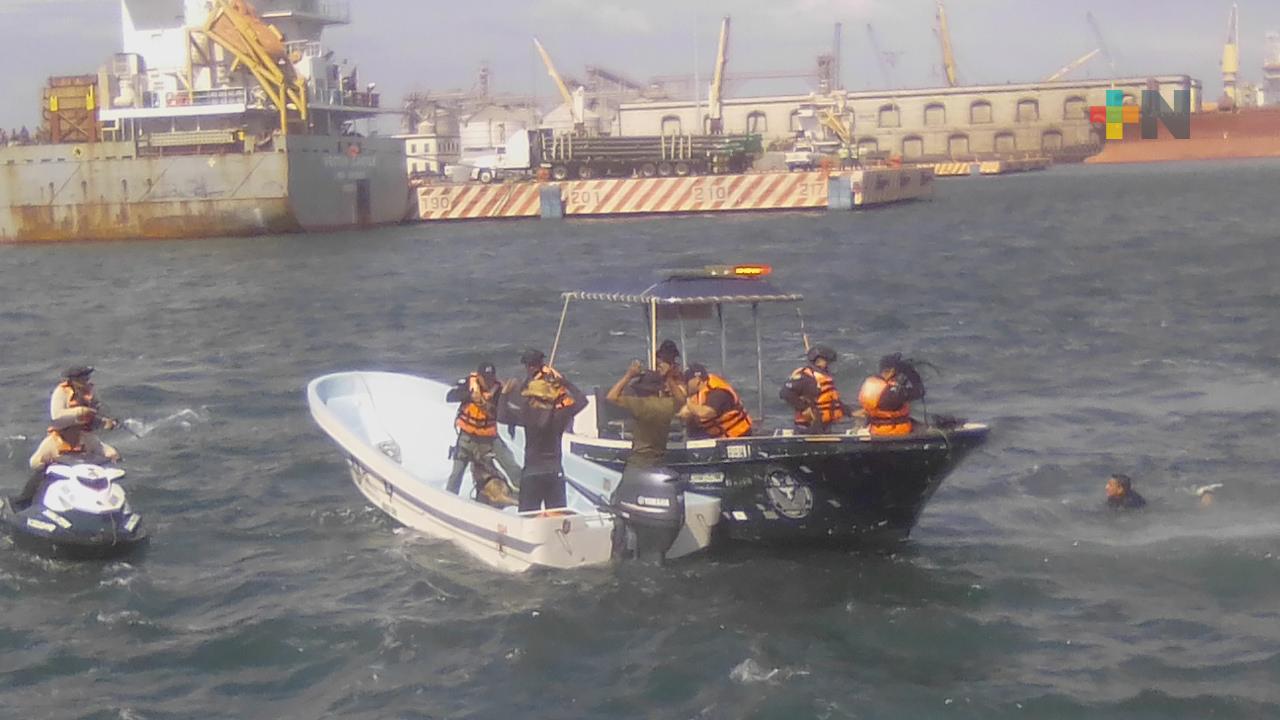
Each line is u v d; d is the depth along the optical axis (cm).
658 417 1344
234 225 7150
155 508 1642
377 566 1396
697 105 13288
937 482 1375
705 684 1098
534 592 1300
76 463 1445
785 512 1388
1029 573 1345
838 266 4959
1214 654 1139
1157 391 2292
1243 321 3145
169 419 2216
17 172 7281
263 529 1545
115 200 7200
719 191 8769
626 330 3281
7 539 1462
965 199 10581
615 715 1050
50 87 7594
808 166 9919
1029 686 1084
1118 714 1034
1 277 5459
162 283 4988
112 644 1198
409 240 6919
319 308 4034
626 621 1230
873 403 1360
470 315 3722
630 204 8669
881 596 1287
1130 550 1406
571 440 1500
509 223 8331
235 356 3070
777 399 2250
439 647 1179
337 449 1930
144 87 7469
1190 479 1684
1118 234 6288
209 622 1251
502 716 1048
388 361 2941
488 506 1384
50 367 2945
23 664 1152
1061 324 3209
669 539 1333
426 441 1753
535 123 15362
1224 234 6069
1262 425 1978
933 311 3544
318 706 1071
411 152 15475
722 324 1542
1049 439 1936
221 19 7188
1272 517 1515
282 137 7006
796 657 1147
